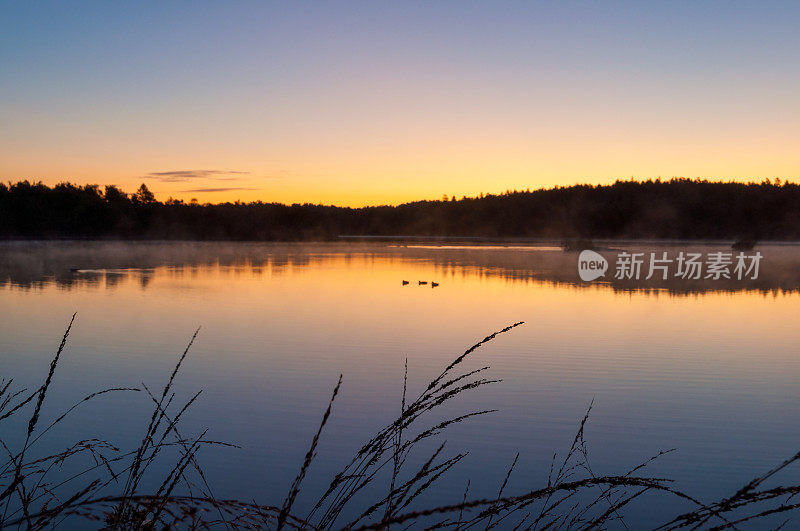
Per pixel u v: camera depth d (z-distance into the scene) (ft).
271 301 73.31
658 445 24.30
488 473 20.94
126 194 336.70
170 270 124.67
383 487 19.60
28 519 2.87
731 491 19.62
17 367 37.24
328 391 32.01
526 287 92.73
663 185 402.31
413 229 449.89
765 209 368.68
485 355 41.42
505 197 446.60
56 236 310.04
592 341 47.09
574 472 21.18
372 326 54.54
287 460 21.93
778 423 27.12
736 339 48.44
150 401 29.22
